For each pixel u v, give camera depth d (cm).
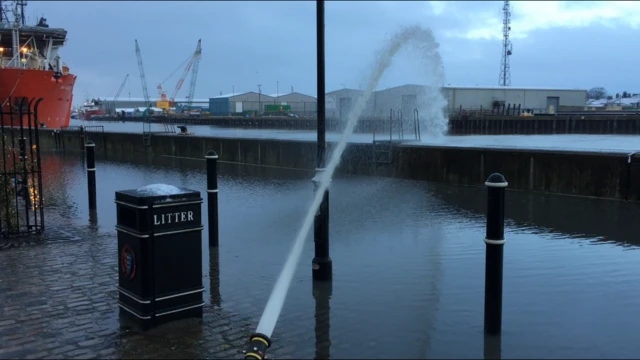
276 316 514
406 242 848
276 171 1997
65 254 786
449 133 5653
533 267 700
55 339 480
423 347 457
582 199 1293
